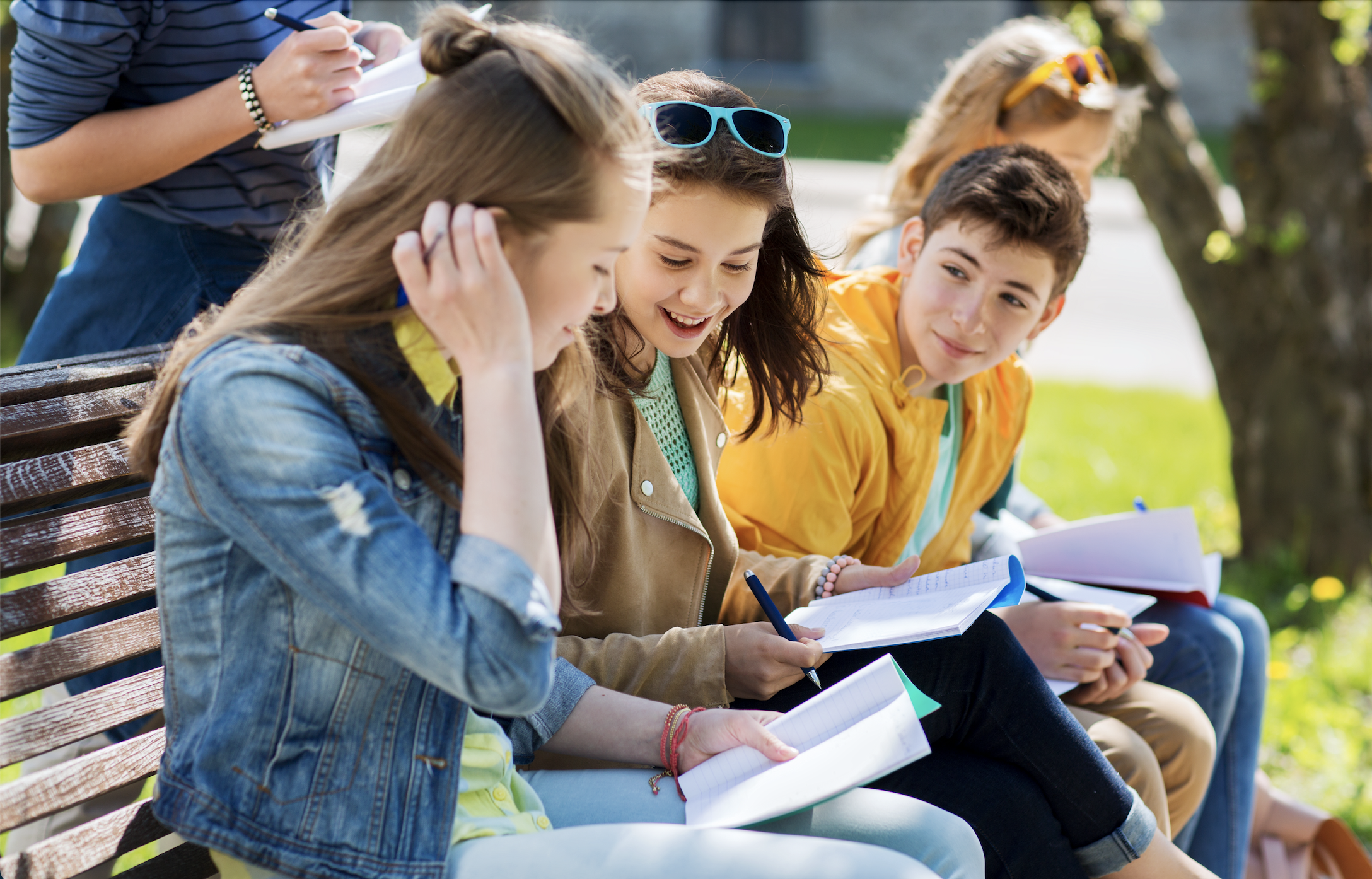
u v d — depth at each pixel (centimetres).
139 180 207
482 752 151
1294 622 406
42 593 153
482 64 131
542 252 132
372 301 133
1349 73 429
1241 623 257
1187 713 226
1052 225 221
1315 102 427
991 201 221
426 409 141
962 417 252
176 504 130
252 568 131
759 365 208
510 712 128
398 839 135
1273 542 446
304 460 124
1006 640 182
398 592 123
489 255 127
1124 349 865
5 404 161
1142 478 550
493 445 128
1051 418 652
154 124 204
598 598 188
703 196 176
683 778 162
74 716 153
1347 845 251
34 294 550
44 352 228
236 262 227
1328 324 429
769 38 1936
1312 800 300
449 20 133
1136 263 1130
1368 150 431
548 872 136
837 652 190
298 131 199
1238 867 246
